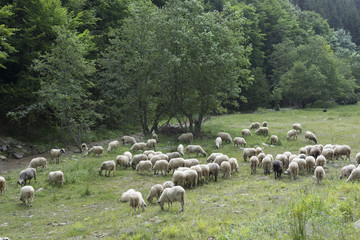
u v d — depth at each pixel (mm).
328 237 6195
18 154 24734
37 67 24984
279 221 7387
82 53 27094
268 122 42562
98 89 34750
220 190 13312
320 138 28156
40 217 11406
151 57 30984
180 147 22812
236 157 21156
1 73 30344
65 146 28375
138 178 16766
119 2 42156
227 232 7250
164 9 30797
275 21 88375
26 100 27938
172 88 30906
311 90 64250
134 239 8023
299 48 72812
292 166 14414
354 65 86875
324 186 12273
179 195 10633
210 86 30406
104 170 18766
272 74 80562
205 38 29469
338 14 169000
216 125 40844
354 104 76375
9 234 9672
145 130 32938
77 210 12125
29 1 29406
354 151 21719
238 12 32875
